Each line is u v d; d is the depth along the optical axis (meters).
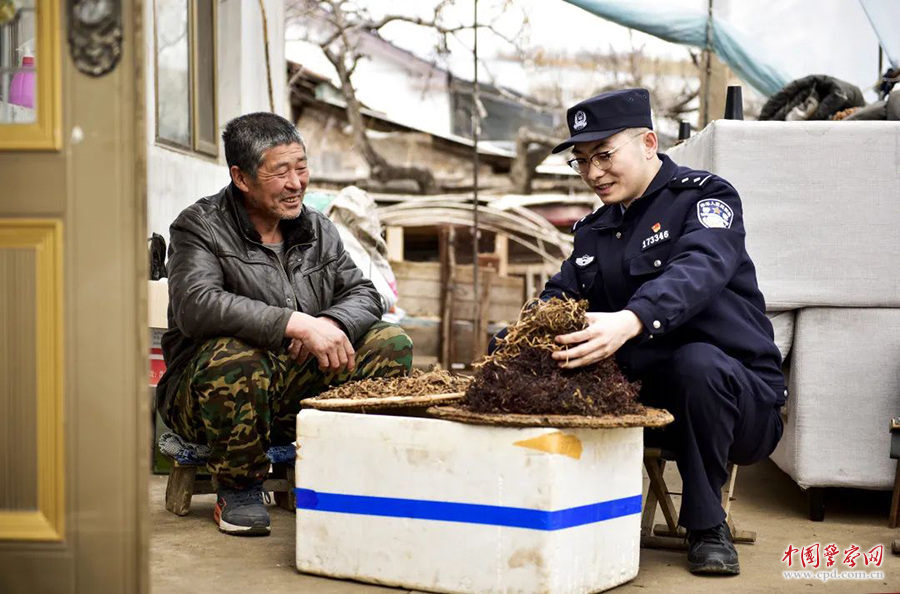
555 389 2.40
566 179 8.43
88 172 1.99
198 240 3.19
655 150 2.96
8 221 2.00
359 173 8.41
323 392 3.09
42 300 2.00
